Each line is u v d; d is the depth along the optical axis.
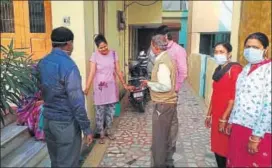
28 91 3.45
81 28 4.24
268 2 5.63
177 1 19.33
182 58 3.55
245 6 5.77
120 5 7.93
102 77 4.35
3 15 4.94
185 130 5.17
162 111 3.29
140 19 10.07
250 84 2.58
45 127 2.82
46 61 2.73
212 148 3.29
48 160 3.62
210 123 3.47
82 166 3.71
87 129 2.74
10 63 3.42
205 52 12.40
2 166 3.17
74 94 2.62
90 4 4.61
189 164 3.81
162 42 3.19
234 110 2.80
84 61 4.30
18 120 3.94
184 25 19.44
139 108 6.29
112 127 5.25
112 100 4.49
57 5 4.21
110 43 6.58
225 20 11.45
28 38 4.98
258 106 2.54
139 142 4.53
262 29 5.71
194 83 9.52
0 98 3.25
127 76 9.23
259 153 2.54
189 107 6.92
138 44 14.44
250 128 2.60
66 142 2.75
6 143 3.39
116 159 3.93
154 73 3.24
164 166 3.44
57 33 2.71
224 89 3.08
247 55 2.59
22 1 4.90
